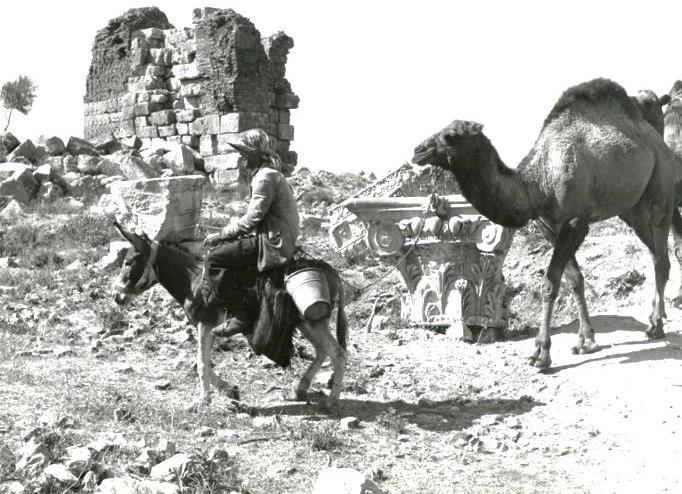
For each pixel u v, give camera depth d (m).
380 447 7.43
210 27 29.47
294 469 6.76
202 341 7.93
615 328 10.71
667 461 7.24
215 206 21.64
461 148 9.06
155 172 24.38
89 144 26.70
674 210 11.12
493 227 10.45
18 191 20.39
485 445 7.67
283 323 7.55
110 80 32.56
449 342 10.51
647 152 9.82
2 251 15.29
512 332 11.20
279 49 31.50
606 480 6.94
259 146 7.66
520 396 8.77
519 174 9.53
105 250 14.95
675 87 12.61
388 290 12.80
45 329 10.14
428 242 10.68
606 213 9.72
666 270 10.16
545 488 6.77
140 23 32.56
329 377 8.93
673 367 9.07
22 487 5.76
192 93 30.11
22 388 8.02
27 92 27.33
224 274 7.62
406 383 9.13
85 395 7.96
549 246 13.26
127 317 10.73
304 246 16.25
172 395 8.28
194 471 6.17
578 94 9.69
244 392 8.59
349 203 10.88
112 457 6.45
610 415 8.24
